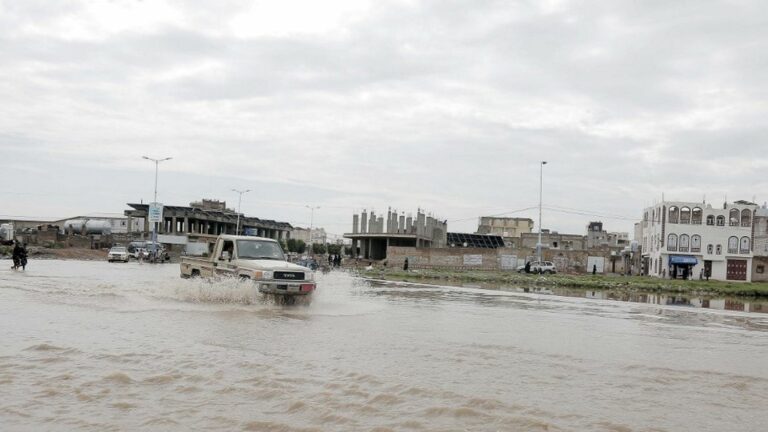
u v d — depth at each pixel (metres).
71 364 7.48
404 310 16.59
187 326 11.16
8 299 15.16
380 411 5.76
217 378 6.92
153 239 76.50
